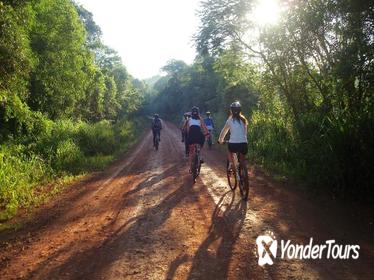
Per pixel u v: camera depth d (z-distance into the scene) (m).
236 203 8.10
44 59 20.20
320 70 12.77
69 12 22.81
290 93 15.30
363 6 8.71
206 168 13.70
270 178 10.93
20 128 15.42
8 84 12.23
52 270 4.96
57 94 21.98
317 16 10.98
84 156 17.11
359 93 9.67
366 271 4.54
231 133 8.41
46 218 7.68
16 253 5.71
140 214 7.54
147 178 11.98
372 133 7.87
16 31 11.20
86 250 5.63
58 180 11.96
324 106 12.13
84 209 8.26
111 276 4.66
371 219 6.61
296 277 4.42
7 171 10.73
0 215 7.98
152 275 4.62
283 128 15.29
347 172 8.16
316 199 8.11
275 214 7.14
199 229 6.38
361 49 8.95
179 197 8.95
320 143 9.51
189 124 10.98
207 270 4.71
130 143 28.39
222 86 35.59
